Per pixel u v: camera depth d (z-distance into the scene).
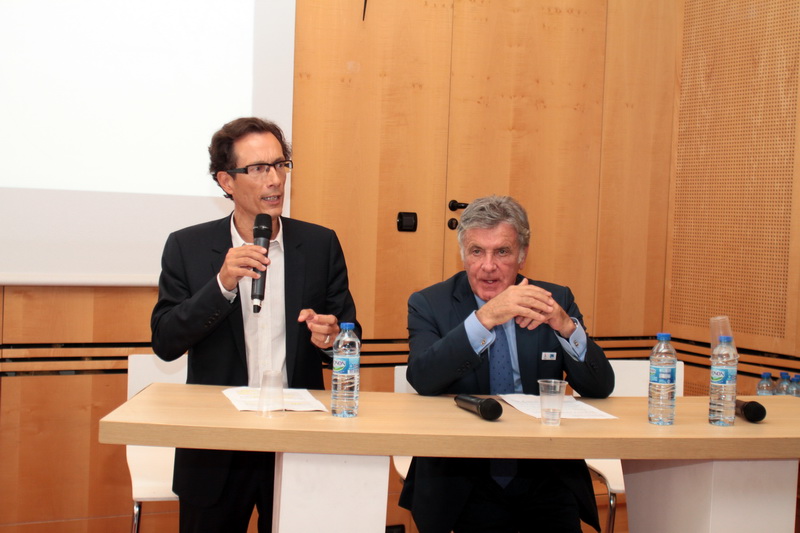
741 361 4.05
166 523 3.45
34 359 3.26
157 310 2.26
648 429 1.92
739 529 1.94
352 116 3.70
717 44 4.16
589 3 4.16
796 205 3.80
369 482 1.79
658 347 2.02
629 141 4.30
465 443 1.77
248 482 2.13
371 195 3.76
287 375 2.27
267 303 2.29
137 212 3.33
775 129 3.89
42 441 3.27
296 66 3.61
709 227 4.20
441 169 3.88
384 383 3.83
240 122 2.24
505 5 3.98
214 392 2.09
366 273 3.77
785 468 1.95
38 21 3.16
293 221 2.40
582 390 2.28
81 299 3.29
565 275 4.19
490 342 2.12
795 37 3.81
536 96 4.07
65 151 3.22
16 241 3.17
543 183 4.11
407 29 3.79
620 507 3.84
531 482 2.17
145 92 3.33
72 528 3.31
